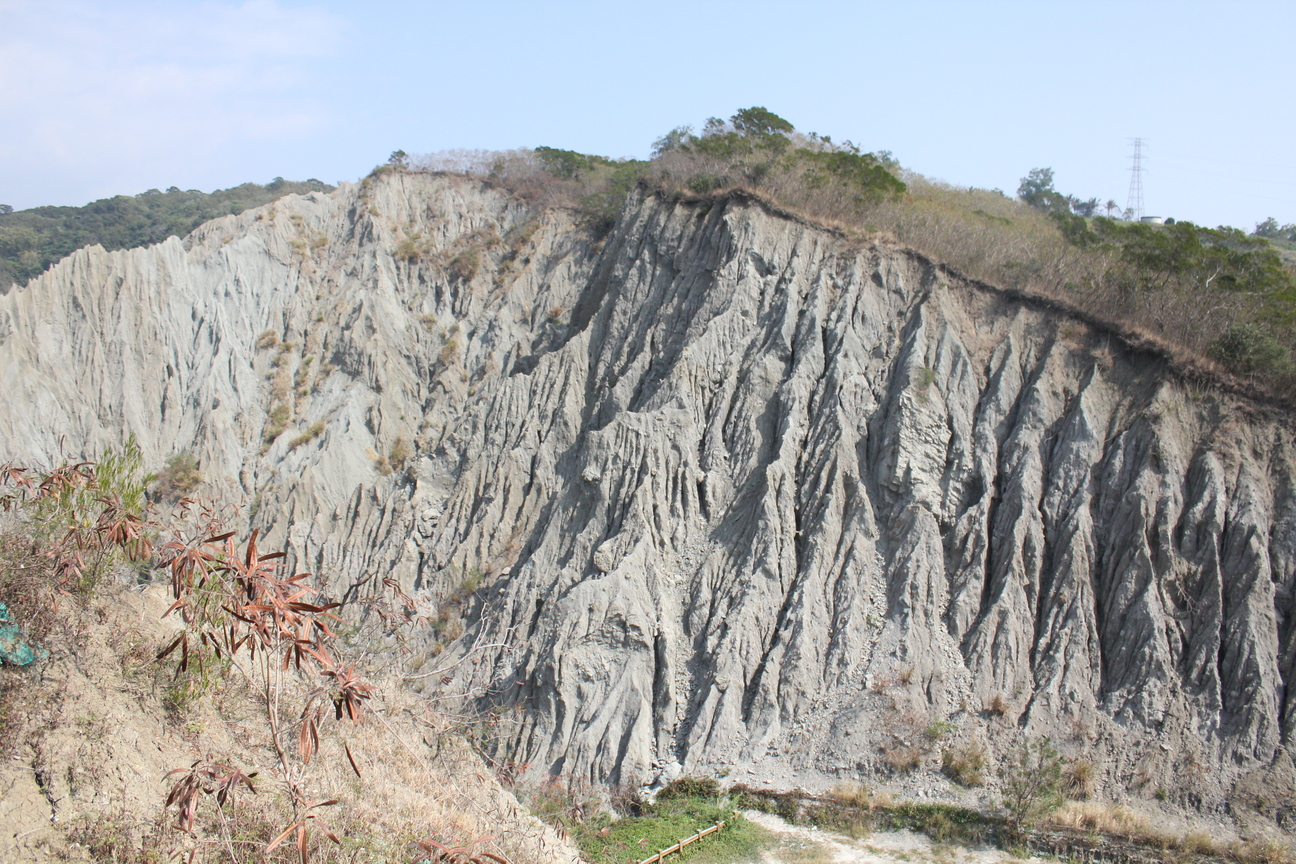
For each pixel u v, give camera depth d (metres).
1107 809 21.92
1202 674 23.73
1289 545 24.89
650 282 38.75
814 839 22.09
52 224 106.50
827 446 29.62
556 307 46.06
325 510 38.81
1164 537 25.41
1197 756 22.64
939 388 30.08
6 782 9.16
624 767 25.48
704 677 27.06
